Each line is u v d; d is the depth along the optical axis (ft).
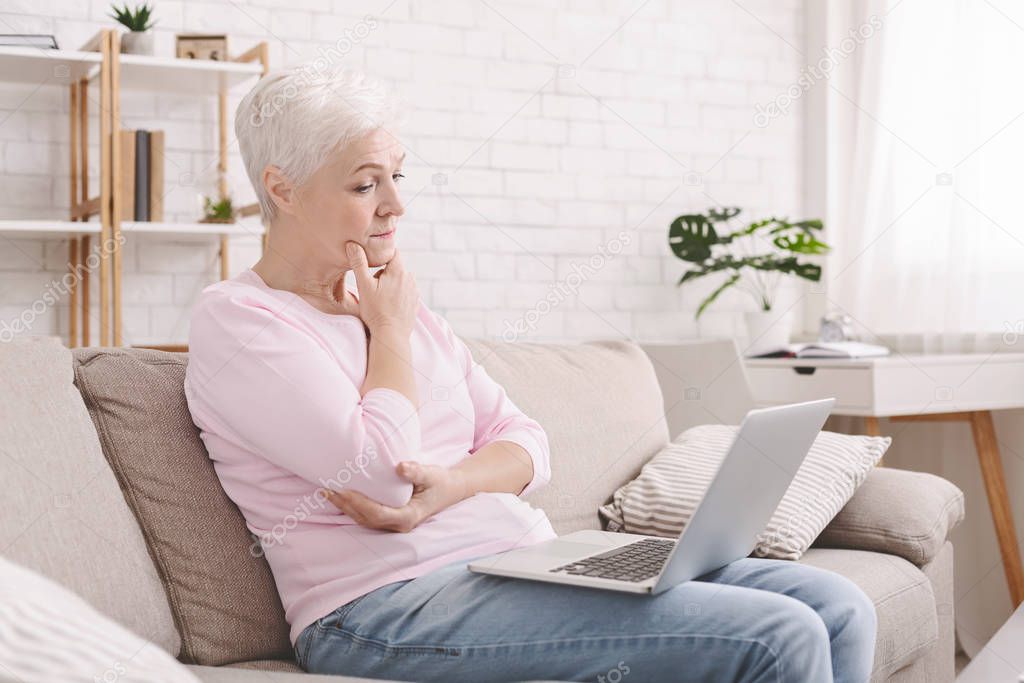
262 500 4.36
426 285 10.17
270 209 4.74
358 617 4.07
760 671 3.51
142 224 8.25
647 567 4.02
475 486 4.61
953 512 6.38
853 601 4.26
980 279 9.53
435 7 10.17
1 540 3.67
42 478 3.92
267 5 9.45
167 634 4.13
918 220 10.23
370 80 4.77
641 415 6.73
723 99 11.60
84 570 3.85
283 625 4.42
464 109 10.32
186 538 4.30
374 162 4.59
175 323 9.25
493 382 5.38
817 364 9.27
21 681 1.53
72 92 8.70
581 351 6.90
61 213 8.84
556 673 3.78
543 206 10.71
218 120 9.40
